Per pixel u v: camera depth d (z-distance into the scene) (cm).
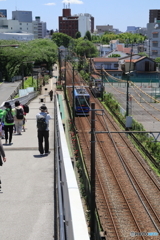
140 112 4178
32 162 834
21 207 548
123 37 15738
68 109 4319
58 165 586
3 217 511
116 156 2405
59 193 447
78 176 2050
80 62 8731
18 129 1267
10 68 7588
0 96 5147
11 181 683
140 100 4953
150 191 1783
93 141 1251
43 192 618
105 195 1712
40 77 8088
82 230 281
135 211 1535
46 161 843
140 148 2627
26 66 7869
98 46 12656
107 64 8288
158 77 7800
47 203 566
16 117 1254
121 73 8150
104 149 2575
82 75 7700
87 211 1536
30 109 2406
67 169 449
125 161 2298
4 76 7788
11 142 1103
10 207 549
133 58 8494
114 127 3372
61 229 347
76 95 3962
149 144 2606
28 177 710
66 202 408
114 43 11662
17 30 15775
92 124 1241
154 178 1980
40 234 456
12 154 923
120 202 1636
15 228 473
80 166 2112
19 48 8356
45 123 893
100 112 4250
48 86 7425
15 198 589
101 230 1308
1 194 609
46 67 9444
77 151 2462
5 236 450
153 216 1481
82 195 1747
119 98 5394
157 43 9594
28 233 459
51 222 493
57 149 711
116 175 2009
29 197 593
